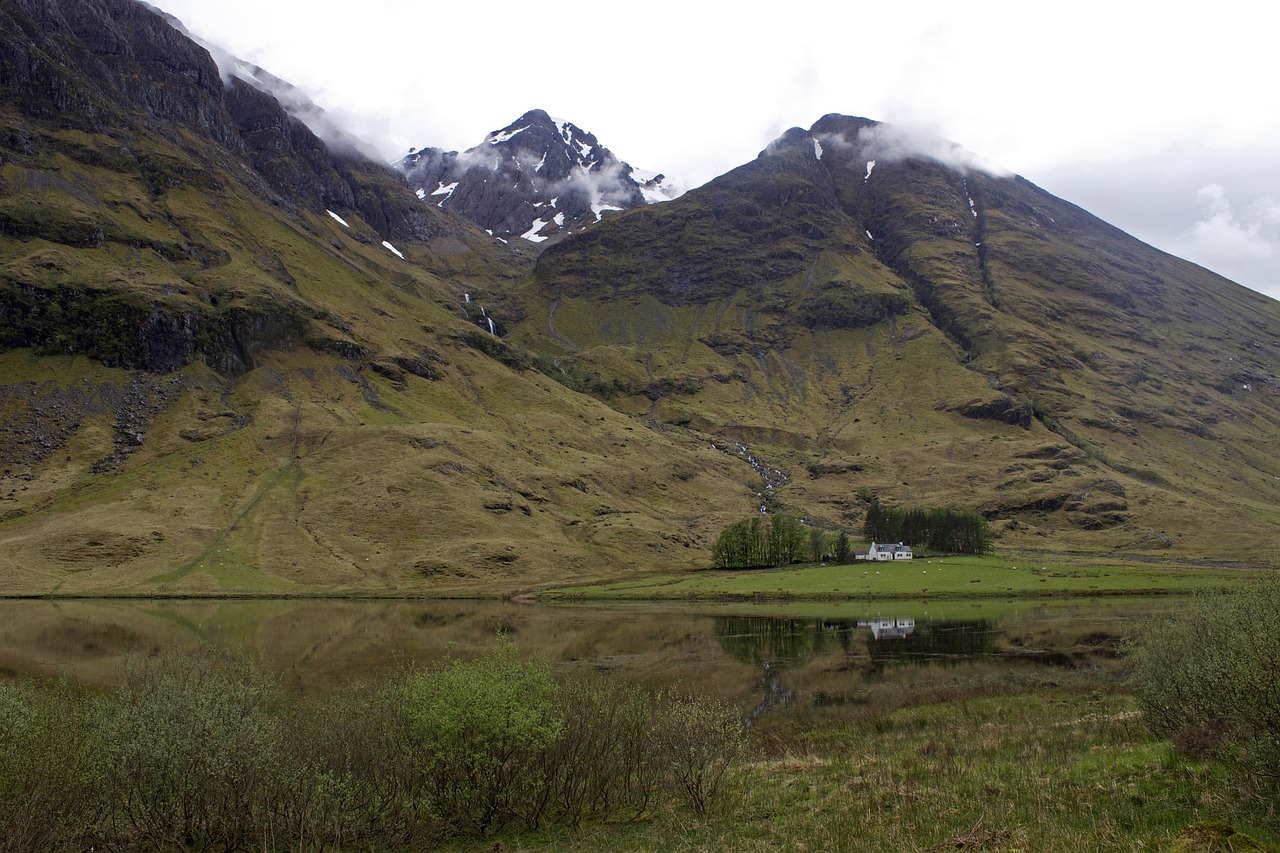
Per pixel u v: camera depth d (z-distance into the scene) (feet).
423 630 319.88
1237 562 654.12
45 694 94.22
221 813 76.54
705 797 91.20
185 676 87.25
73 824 72.59
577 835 82.64
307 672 207.00
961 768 95.86
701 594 477.77
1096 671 199.52
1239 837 58.85
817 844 71.97
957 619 351.05
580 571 599.57
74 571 486.79
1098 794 77.25
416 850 79.97
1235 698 76.84
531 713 85.87
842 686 193.16
